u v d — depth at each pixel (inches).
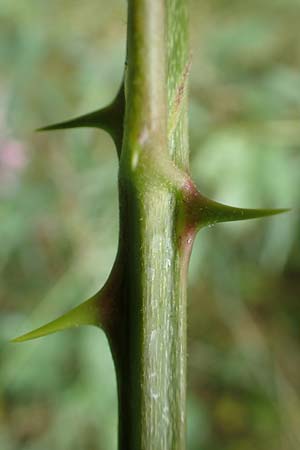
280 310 17.9
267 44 16.0
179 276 3.8
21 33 16.4
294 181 13.4
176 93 4.0
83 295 15.0
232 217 3.8
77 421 15.1
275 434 16.8
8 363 15.0
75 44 16.7
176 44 4.1
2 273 16.7
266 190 13.2
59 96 16.7
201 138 14.5
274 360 17.4
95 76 16.1
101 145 16.4
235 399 17.2
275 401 17.1
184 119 4.0
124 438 3.9
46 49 16.7
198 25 16.6
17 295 16.7
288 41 16.3
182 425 3.9
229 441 16.7
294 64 16.2
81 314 3.9
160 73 3.6
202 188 14.2
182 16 4.1
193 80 15.2
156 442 3.9
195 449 15.9
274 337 17.8
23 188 16.0
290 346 17.8
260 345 17.4
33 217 15.8
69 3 17.4
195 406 16.3
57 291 15.1
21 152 16.0
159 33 3.6
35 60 16.5
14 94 16.4
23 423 16.1
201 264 15.4
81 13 17.4
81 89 16.1
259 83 15.1
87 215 15.6
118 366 3.9
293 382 17.7
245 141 13.5
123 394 3.9
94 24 17.3
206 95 15.1
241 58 15.8
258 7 16.9
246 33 15.8
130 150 3.6
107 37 17.1
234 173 13.2
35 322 15.0
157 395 3.9
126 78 3.6
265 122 14.2
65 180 15.9
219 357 17.4
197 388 17.4
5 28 16.7
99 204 15.6
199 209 3.8
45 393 15.4
